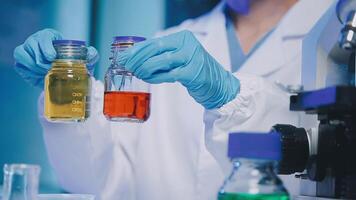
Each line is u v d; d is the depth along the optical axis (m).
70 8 2.01
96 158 1.50
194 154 1.71
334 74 1.01
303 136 0.96
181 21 2.00
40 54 1.17
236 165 0.77
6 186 0.93
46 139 1.42
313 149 0.95
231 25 1.91
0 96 1.98
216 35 1.88
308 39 1.10
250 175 0.75
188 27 1.97
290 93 1.17
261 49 1.83
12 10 2.01
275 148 0.74
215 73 1.22
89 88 1.05
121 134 1.72
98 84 1.51
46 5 2.02
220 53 1.84
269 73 1.79
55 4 2.01
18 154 1.98
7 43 2.00
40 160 1.97
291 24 1.85
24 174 0.93
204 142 1.43
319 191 0.95
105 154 1.54
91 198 1.04
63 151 1.43
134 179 1.74
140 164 1.76
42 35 1.20
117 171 1.66
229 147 0.76
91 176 1.49
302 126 1.08
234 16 1.92
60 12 2.01
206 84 1.19
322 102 0.82
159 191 1.72
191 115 1.75
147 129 1.79
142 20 2.02
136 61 1.06
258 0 1.88
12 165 0.94
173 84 1.82
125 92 1.02
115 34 2.01
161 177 1.73
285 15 1.87
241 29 1.89
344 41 0.83
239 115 1.31
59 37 1.23
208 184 1.53
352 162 0.89
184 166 1.72
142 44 1.08
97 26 2.01
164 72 1.12
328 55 1.02
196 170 1.67
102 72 1.98
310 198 0.94
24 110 1.98
